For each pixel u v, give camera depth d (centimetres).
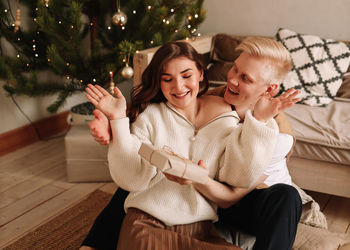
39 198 180
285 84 196
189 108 102
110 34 215
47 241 150
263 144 88
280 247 94
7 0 200
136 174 93
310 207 158
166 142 99
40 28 181
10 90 195
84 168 192
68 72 186
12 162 213
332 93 194
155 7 200
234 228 108
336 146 158
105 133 87
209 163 96
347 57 196
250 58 101
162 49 95
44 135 247
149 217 95
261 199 102
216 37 234
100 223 107
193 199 95
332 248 141
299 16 229
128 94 263
